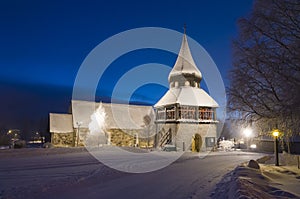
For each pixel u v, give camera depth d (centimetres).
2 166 1680
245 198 667
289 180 1184
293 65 1466
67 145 4297
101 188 1088
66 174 1407
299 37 1483
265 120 1767
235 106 1816
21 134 7388
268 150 4172
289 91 1459
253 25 1634
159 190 1070
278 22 1544
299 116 1473
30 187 1061
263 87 1658
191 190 1074
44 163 1852
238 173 1228
